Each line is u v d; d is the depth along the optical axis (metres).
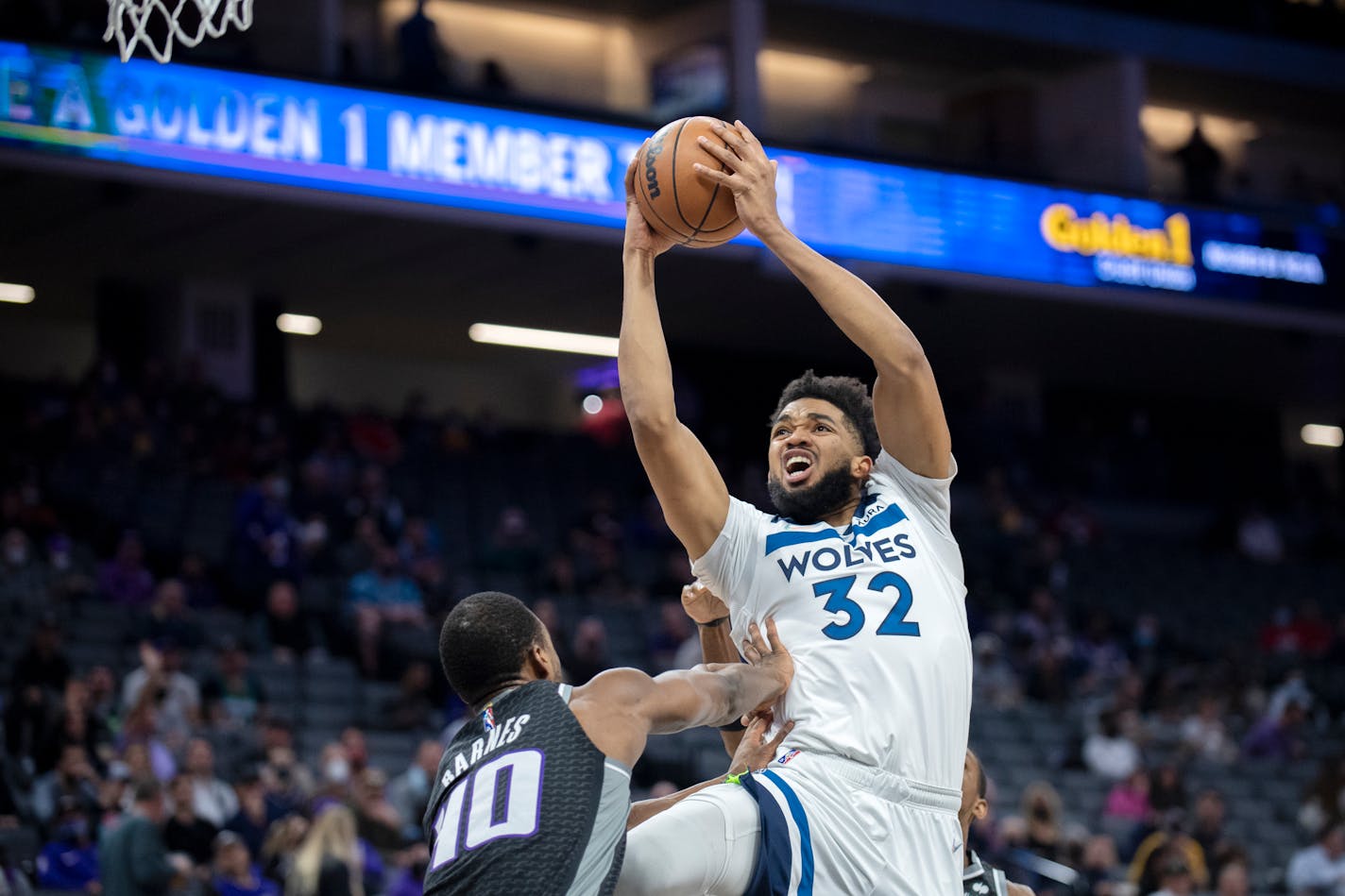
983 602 20.30
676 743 14.03
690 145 4.45
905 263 21.53
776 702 4.34
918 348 4.37
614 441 23.97
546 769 3.79
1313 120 29.17
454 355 27.25
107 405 18.75
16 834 10.52
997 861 10.63
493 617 4.05
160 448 18.55
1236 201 24.48
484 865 3.70
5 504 16.12
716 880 4.01
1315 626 21.91
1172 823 12.85
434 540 18.28
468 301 24.09
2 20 16.66
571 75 25.08
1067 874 10.38
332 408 21.62
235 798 11.24
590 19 24.91
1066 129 25.91
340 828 9.10
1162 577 23.27
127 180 17.27
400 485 20.02
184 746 12.14
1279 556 25.50
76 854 10.17
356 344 26.28
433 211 19.05
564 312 24.81
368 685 15.04
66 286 22.67
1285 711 18.42
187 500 17.83
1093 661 19.53
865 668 4.21
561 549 20.31
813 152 21.05
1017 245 22.45
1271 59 26.59
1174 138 28.73
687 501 4.39
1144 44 25.47
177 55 17.56
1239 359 27.50
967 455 25.17
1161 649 21.56
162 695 12.58
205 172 17.69
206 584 15.78
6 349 24.48
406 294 23.61
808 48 25.53
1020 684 17.97
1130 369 28.14
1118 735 16.12
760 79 23.55
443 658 4.09
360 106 18.64
